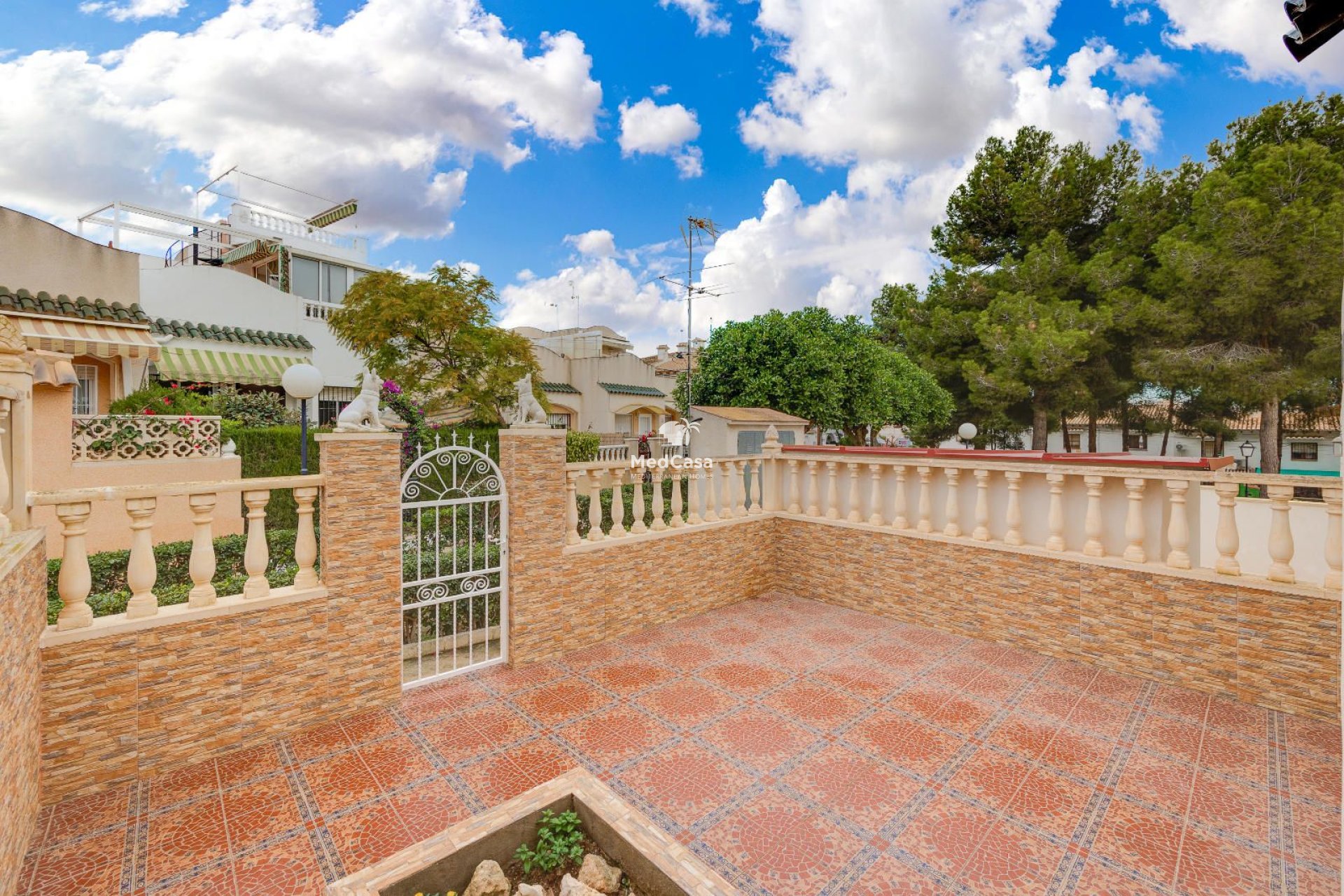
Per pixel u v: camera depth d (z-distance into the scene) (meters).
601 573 6.77
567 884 2.96
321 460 4.89
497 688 5.63
